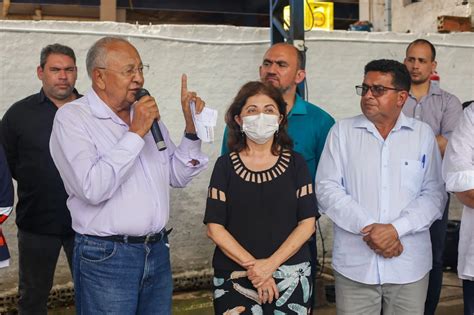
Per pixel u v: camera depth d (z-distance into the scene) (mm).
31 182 3537
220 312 2619
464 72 6152
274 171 2652
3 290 4828
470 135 2736
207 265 5434
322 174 2979
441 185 2941
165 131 2742
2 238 2834
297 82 3377
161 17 11641
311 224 2645
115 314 2389
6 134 3611
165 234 2605
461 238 2852
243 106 2686
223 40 5340
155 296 2572
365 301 2850
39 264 3623
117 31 5027
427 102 4047
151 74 5148
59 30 4871
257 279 2518
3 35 4754
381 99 2785
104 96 2467
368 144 2873
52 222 3549
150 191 2479
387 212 2803
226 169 2678
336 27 12156
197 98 2658
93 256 2393
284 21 5016
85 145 2363
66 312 4797
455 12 7293
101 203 2391
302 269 2629
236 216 2625
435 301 3688
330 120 3385
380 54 5832
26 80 4832
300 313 2596
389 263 2777
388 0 8789
